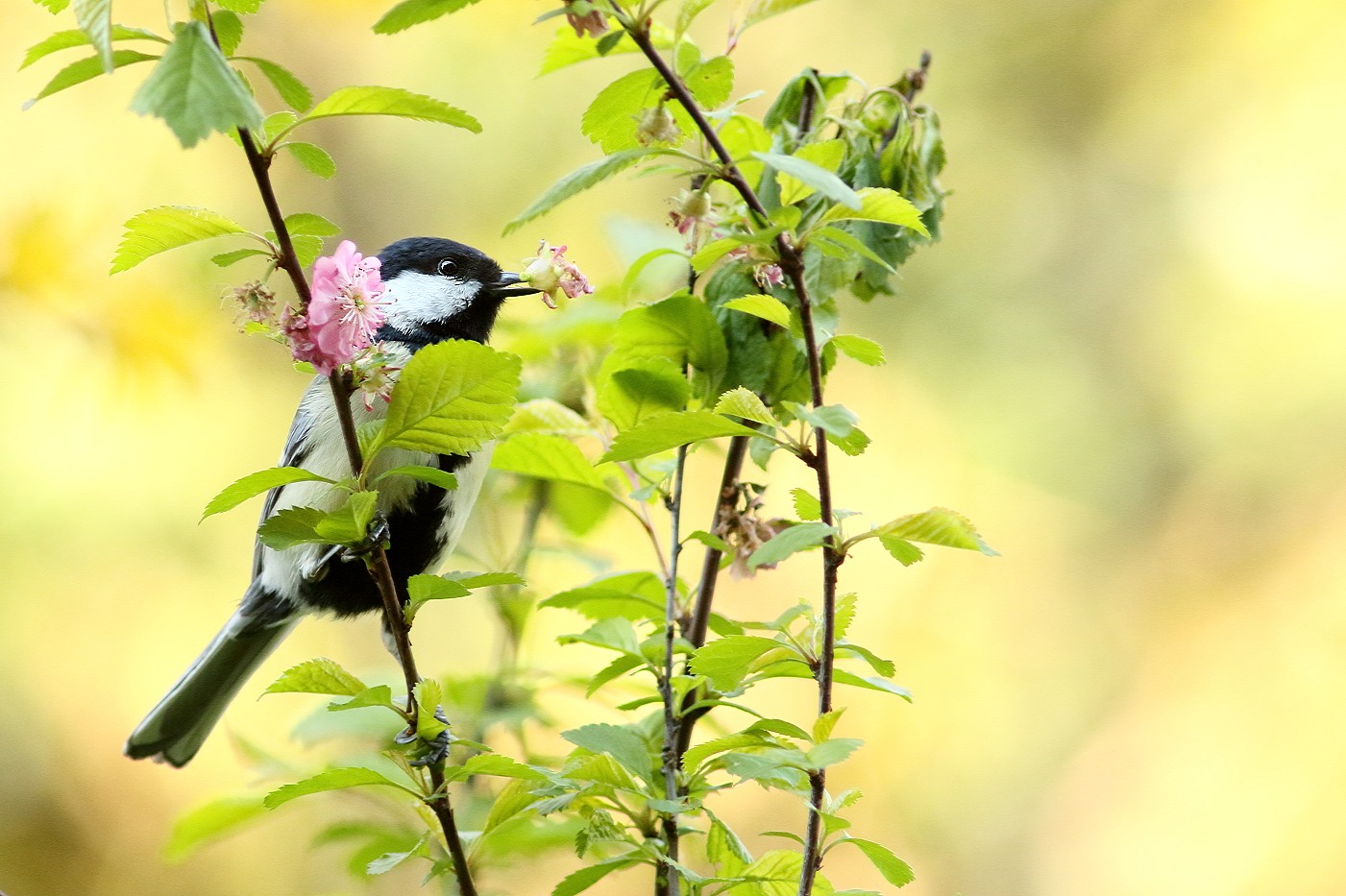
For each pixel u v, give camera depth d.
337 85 12.98
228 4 3.50
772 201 4.83
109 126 11.87
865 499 12.75
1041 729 12.35
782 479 12.70
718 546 4.61
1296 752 11.69
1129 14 13.84
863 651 3.97
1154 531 12.85
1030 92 13.86
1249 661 12.23
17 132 11.68
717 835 4.42
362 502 3.73
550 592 7.18
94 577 11.34
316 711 5.79
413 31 12.95
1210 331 13.15
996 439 12.97
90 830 11.17
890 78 13.77
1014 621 12.51
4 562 11.08
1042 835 11.66
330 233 3.79
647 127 3.91
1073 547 12.78
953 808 11.84
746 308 4.16
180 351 8.84
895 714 12.23
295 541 3.82
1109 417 13.05
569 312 6.58
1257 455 12.77
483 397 3.75
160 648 11.34
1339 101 13.27
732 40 4.41
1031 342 13.21
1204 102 13.66
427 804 4.29
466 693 6.26
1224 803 11.66
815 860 3.77
